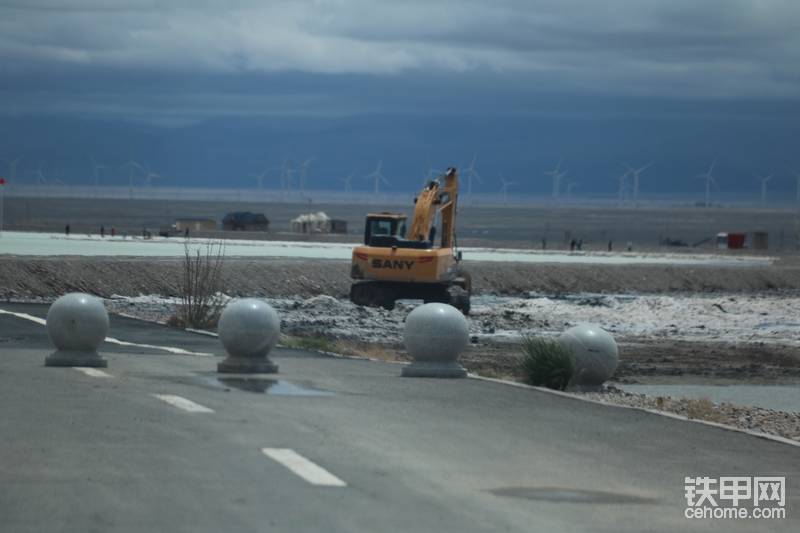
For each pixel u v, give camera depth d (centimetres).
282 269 16250
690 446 4062
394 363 6675
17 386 4716
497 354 9688
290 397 4712
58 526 2556
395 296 13075
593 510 2997
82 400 4356
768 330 13400
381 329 11369
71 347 5559
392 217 13250
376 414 4341
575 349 5994
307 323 11362
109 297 13488
